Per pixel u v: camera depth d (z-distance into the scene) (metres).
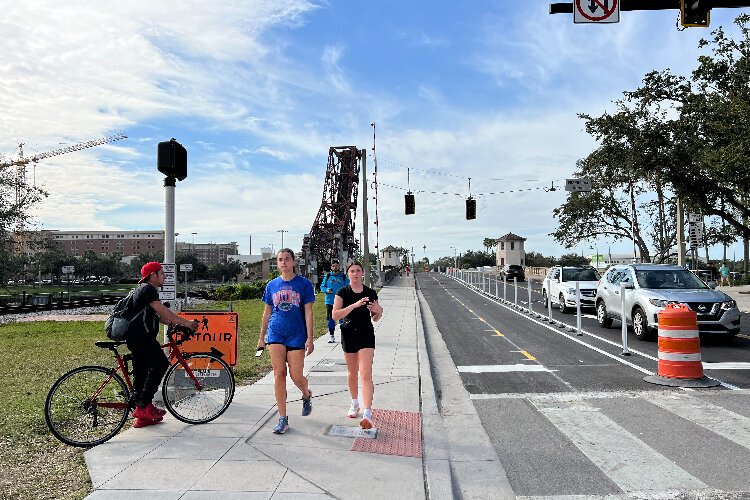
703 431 5.98
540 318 19.30
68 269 49.34
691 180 25.06
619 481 4.68
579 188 36.97
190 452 5.11
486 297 32.25
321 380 8.55
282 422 5.71
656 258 49.34
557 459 5.24
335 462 4.86
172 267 6.95
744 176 22.47
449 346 13.05
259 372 9.45
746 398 7.38
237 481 4.41
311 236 57.84
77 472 4.76
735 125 22.36
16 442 5.66
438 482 4.49
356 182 59.72
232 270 132.50
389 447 5.29
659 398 7.46
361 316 6.00
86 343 14.25
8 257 43.50
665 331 8.55
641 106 25.73
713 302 12.02
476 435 6.01
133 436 5.63
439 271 119.06
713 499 4.29
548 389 8.23
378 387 8.04
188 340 6.90
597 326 16.45
